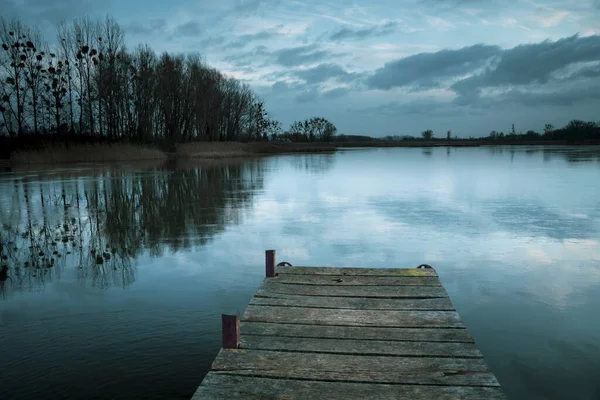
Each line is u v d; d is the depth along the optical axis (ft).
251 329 15.38
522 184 68.80
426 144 350.02
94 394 13.50
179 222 40.57
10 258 29.35
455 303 20.98
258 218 42.27
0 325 18.60
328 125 354.13
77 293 22.49
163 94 195.31
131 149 147.02
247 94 280.10
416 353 13.58
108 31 170.91
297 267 23.32
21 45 152.66
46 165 120.47
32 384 14.07
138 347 16.46
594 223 39.42
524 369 15.10
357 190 63.05
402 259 28.40
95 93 171.94
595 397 13.51
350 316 16.53
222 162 134.41
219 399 11.21
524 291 22.53
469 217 42.45
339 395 11.39
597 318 19.20
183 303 20.93
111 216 44.01
